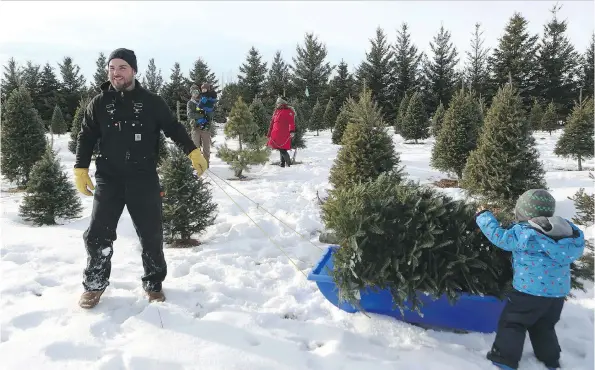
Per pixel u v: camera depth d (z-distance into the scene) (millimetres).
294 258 4953
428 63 39125
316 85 43875
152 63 53156
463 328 3361
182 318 3285
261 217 6496
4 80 39938
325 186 8625
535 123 24219
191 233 5543
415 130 19844
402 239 3279
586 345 3170
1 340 3018
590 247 4121
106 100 3373
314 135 23562
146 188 3463
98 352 2855
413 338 3227
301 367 2779
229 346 2957
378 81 38969
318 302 3812
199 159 3592
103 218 3432
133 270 4367
